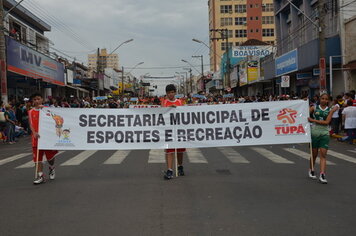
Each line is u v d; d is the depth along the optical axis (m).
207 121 8.24
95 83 52.16
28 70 25.02
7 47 21.61
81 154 11.77
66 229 4.80
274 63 31.88
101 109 8.23
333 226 4.79
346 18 22.00
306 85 28.70
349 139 14.38
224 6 89.06
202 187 6.97
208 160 10.22
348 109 14.19
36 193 6.74
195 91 115.50
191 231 4.65
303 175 8.10
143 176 8.08
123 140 8.24
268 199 6.11
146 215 5.31
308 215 5.26
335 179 7.68
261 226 4.81
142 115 8.25
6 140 17.19
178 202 5.96
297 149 12.54
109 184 7.34
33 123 7.77
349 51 21.47
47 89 35.78
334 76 23.73
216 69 83.44
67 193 6.69
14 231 4.76
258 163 9.67
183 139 8.20
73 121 8.10
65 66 37.03
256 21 88.75
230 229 4.71
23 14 30.58
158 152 11.84
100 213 5.45
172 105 8.27
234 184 7.21
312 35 27.80
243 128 8.23
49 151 7.90
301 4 30.59
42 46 36.16
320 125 7.49
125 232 4.64
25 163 10.32
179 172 8.16
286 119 8.17
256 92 43.69
